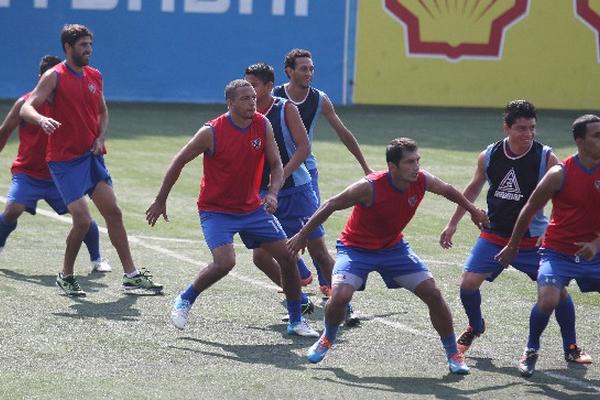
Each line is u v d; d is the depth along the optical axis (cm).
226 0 6669
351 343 2262
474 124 6275
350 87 6831
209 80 6738
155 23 6650
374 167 4859
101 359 2083
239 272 2914
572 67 6900
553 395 1945
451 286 2820
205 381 1958
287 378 1994
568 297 2147
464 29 6831
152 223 2272
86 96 2617
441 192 2073
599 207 2006
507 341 2317
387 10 6794
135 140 5409
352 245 2105
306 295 2600
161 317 2427
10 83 6594
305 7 6719
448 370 2086
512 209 2169
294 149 2531
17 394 1841
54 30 6581
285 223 2575
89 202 3894
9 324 2308
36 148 2841
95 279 2794
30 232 3375
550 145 5581
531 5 6831
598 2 6862
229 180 2252
